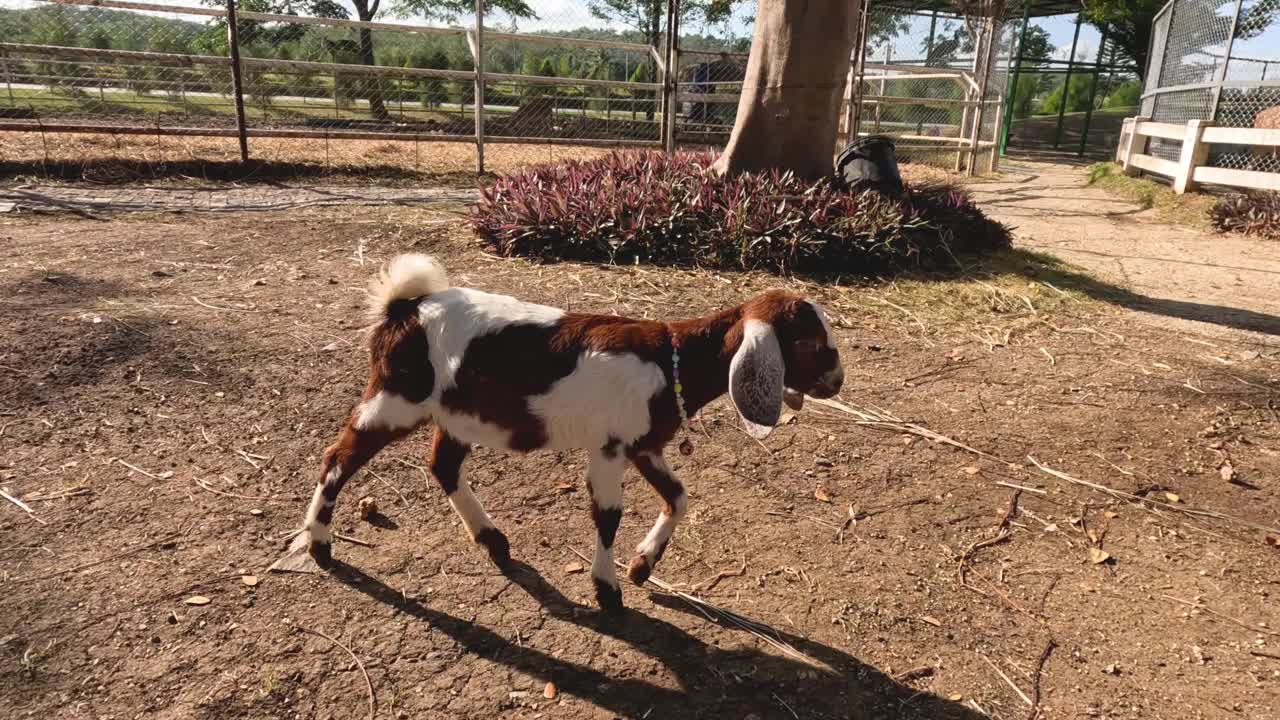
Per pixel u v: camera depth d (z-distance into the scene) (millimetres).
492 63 21266
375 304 3227
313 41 20391
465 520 3492
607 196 8195
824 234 7836
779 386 2826
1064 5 24188
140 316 5711
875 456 4609
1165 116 16516
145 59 11242
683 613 3301
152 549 3420
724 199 8344
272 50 19766
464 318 3088
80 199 9500
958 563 3723
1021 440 4867
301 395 4816
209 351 5262
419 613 3188
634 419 2988
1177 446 4859
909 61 21859
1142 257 9914
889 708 2875
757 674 2988
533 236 7934
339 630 3062
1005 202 14477
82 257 7070
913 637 3238
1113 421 5145
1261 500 4328
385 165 13242
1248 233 11492
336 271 7168
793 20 8773
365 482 4043
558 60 21766
